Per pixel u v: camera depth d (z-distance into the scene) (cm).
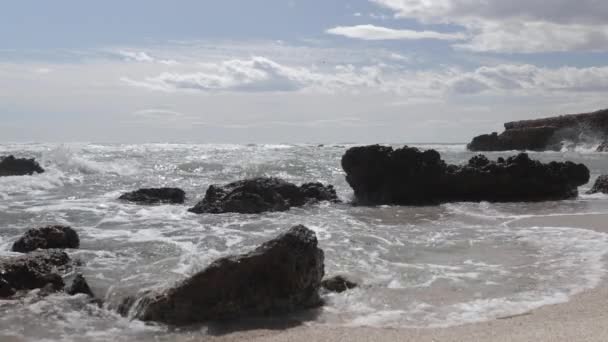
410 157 2408
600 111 8131
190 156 4759
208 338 784
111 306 921
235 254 909
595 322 762
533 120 8794
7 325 827
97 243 1416
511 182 2414
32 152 4928
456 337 736
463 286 1007
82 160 3634
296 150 6669
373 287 1006
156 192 2289
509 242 1388
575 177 2514
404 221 1788
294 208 2127
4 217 1833
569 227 1580
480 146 8350
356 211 2055
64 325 836
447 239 1441
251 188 2092
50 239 1317
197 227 1683
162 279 1049
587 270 1099
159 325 841
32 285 992
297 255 899
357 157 2455
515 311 857
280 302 890
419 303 915
